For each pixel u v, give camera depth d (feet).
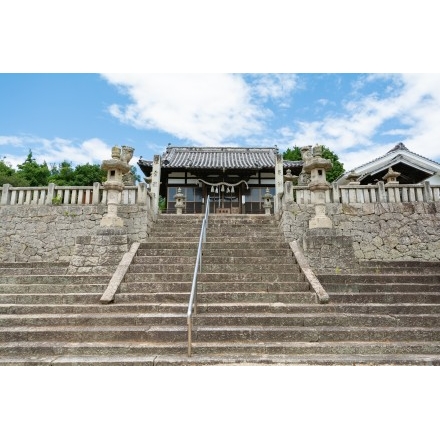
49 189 32.99
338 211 31.63
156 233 30.50
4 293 20.42
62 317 16.94
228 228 31.27
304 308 17.81
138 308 18.12
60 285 20.65
